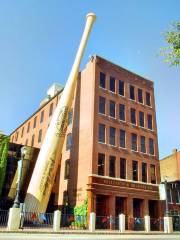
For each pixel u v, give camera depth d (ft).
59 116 103.09
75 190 106.11
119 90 124.77
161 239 63.00
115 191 103.65
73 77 107.55
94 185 98.48
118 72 127.03
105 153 107.34
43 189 94.73
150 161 122.62
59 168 123.44
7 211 83.56
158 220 110.63
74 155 114.21
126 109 123.54
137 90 132.46
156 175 122.11
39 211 91.76
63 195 113.50
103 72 120.78
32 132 163.63
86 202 96.78
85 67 125.29
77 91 125.90
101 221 97.19
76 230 80.18
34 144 155.53
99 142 107.24
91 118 109.50
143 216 109.91
